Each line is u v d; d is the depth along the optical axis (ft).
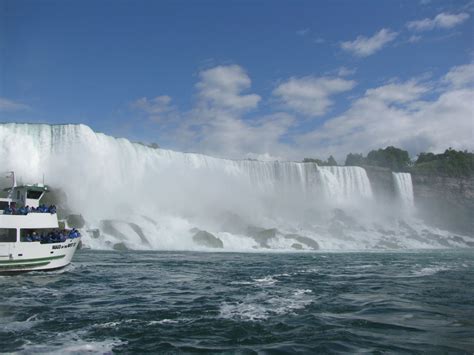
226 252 159.02
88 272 87.97
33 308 53.31
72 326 45.11
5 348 37.76
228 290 68.95
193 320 48.19
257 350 38.06
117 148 192.24
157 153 210.38
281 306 56.39
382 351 38.09
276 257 141.08
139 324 46.24
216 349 38.29
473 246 276.00
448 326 46.85
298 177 255.70
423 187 336.49
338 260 134.21
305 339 41.50
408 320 49.47
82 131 178.91
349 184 282.15
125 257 124.98
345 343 40.24
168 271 94.02
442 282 81.71
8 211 79.87
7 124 168.66
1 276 77.61
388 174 312.50
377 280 83.97
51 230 89.40
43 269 82.07
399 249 219.41
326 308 55.47
